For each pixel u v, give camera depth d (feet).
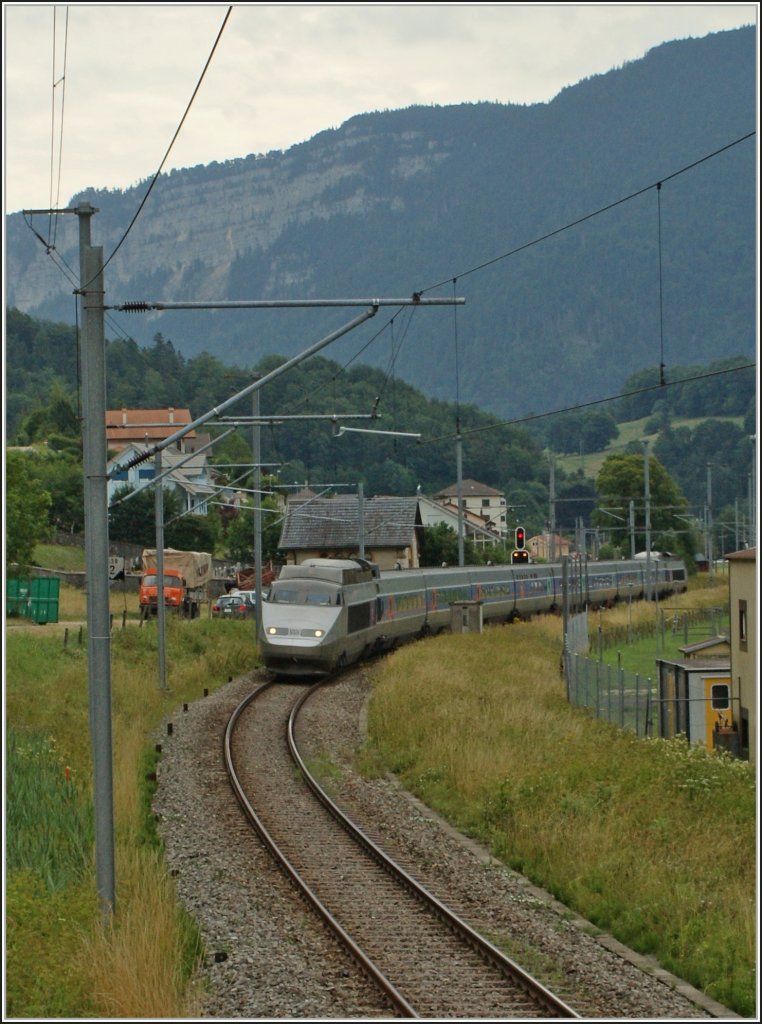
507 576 258.57
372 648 186.91
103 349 60.85
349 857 72.95
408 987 49.47
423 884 67.10
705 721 118.52
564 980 51.85
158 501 141.49
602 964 54.54
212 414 67.10
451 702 119.55
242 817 82.89
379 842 77.10
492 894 65.57
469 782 90.48
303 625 157.99
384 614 188.75
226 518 415.03
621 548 446.60
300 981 50.19
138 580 291.17
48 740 92.22
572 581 259.60
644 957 56.75
